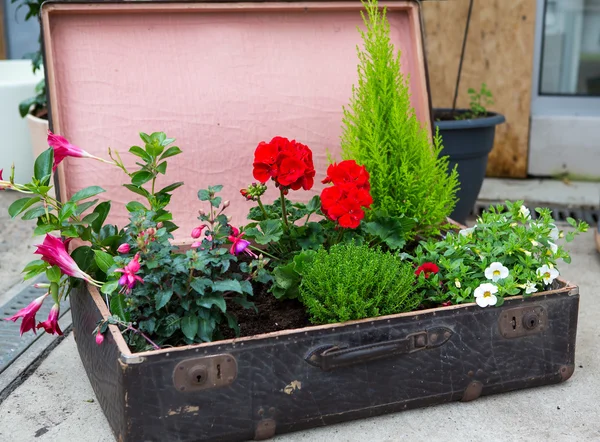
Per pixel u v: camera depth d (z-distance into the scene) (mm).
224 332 2219
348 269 2119
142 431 1861
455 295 2223
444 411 2193
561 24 4797
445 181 2805
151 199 2340
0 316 2912
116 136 2633
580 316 2871
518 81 4719
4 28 6199
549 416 2164
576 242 3787
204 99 2742
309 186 2377
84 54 2609
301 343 1973
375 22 2582
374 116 2584
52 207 2336
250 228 2391
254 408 1963
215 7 2701
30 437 2092
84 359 2355
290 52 2844
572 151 4844
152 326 2023
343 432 2084
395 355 2080
